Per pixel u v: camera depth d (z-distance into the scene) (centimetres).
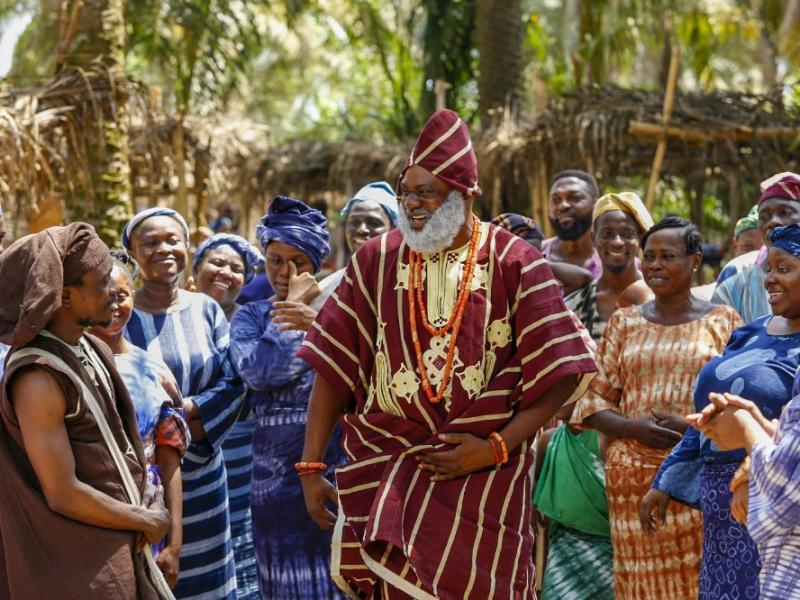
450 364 393
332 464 512
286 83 2152
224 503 521
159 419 434
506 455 393
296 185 1202
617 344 520
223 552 516
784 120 912
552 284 401
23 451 356
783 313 409
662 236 510
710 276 1115
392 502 385
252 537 552
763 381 409
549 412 401
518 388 399
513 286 399
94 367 373
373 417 402
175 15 1277
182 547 500
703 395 429
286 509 514
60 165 828
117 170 855
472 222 410
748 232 664
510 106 1261
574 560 548
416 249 398
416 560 383
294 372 511
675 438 488
